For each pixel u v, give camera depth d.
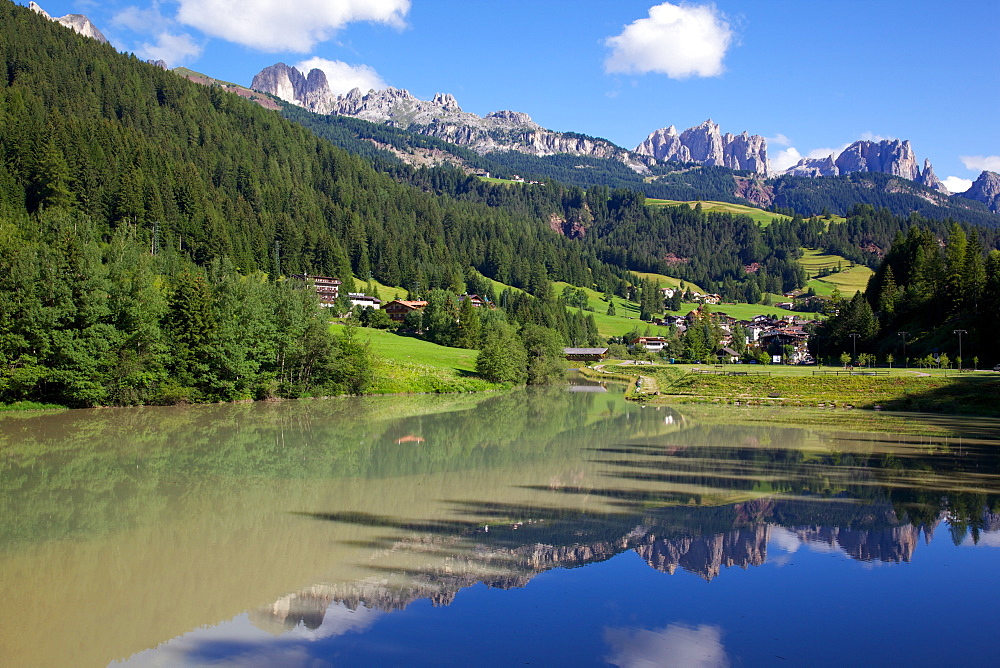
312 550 22.20
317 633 16.19
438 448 43.62
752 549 22.77
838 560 21.73
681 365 145.38
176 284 73.50
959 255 125.94
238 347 71.94
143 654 15.06
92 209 136.88
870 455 41.47
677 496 30.25
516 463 38.19
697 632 16.50
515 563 21.23
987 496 30.55
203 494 29.89
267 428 53.44
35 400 61.91
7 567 20.23
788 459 39.97
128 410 63.72
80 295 61.47
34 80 184.88
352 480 33.09
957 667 14.84
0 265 59.41
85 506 27.55
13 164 131.25
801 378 83.50
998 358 99.44
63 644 15.44
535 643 15.81
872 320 131.88
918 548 22.95
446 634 16.20
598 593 18.89
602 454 41.59
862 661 15.08
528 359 122.19
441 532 24.39
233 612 17.38
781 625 16.97
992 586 19.59
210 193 183.00
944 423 58.03
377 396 85.94
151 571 20.09
